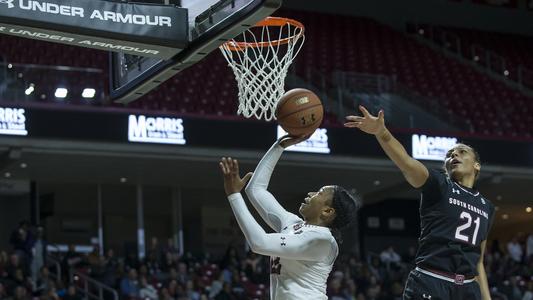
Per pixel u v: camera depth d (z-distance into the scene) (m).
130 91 8.88
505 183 28.70
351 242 30.19
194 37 8.15
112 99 9.21
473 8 39.41
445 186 6.78
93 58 27.70
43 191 26.78
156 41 8.00
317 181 27.59
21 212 26.41
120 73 9.10
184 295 22.02
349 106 27.06
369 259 28.53
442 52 36.62
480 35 38.69
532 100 33.41
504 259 28.59
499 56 36.62
